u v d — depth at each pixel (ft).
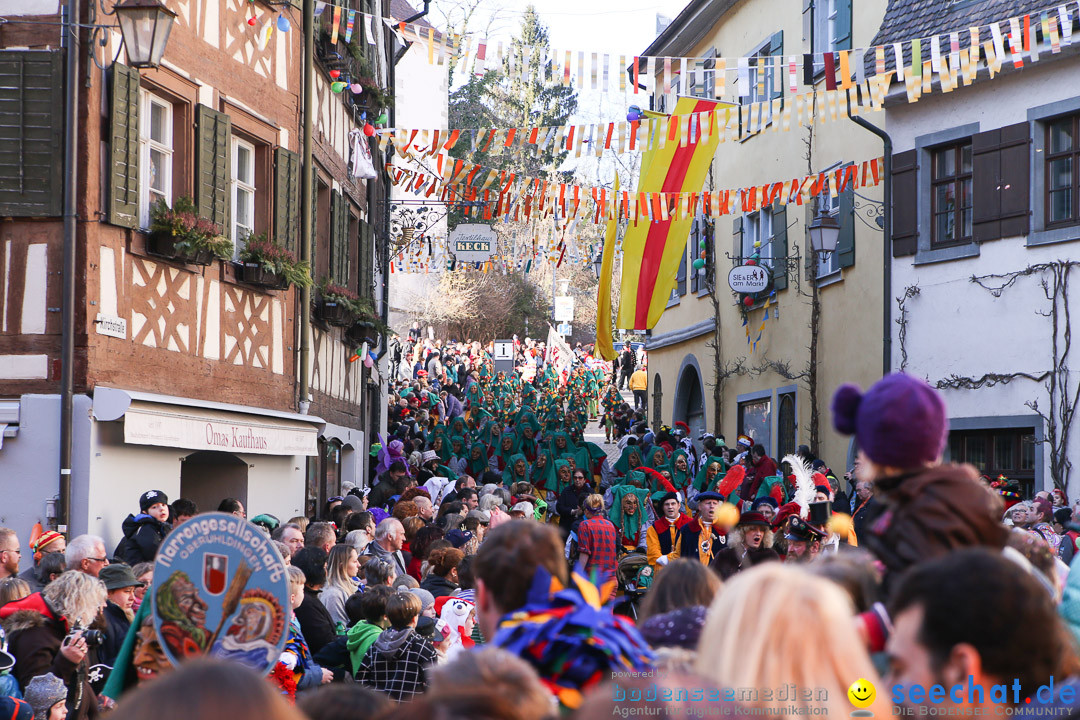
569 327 233.96
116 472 43.01
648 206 67.67
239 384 52.70
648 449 79.56
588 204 66.59
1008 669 10.11
